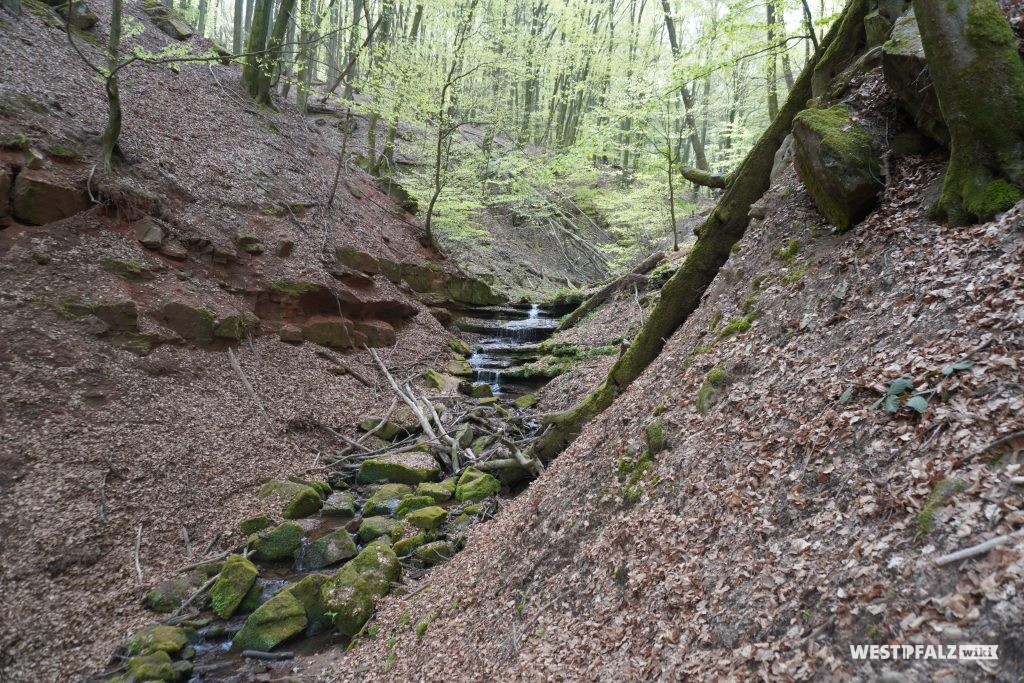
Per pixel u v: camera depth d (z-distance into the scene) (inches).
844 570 143.3
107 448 414.0
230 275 616.4
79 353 450.3
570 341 778.8
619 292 835.4
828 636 133.6
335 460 521.7
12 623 299.6
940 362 172.1
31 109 546.0
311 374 620.1
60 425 405.7
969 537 126.2
